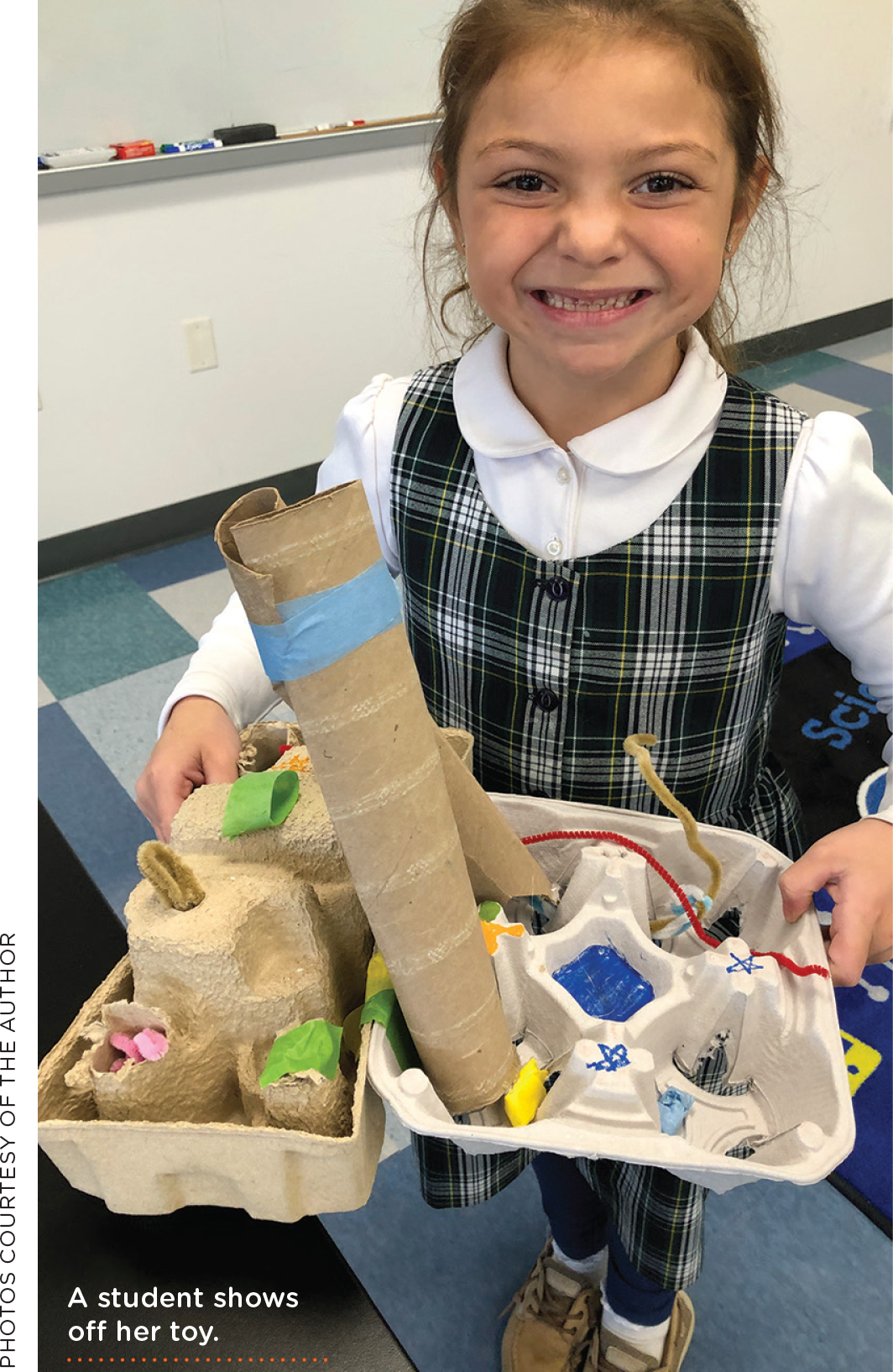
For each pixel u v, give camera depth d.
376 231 2.19
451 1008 0.43
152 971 0.44
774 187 0.69
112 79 1.78
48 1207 0.49
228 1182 0.45
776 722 1.68
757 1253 1.02
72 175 1.79
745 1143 0.51
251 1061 0.45
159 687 1.85
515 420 0.62
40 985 0.59
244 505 0.35
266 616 0.35
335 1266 0.46
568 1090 0.48
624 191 0.47
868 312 3.12
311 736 0.37
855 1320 0.97
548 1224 1.04
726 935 0.62
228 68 1.88
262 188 2.01
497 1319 0.98
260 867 0.48
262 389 2.23
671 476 0.60
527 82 0.46
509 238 0.49
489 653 0.66
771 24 2.27
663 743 0.66
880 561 0.62
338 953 0.49
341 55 1.98
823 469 0.59
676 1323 0.90
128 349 2.03
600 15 0.46
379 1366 0.44
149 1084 0.43
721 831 0.60
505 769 0.70
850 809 1.52
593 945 0.59
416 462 0.67
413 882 0.40
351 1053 0.49
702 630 0.62
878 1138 1.11
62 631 2.01
